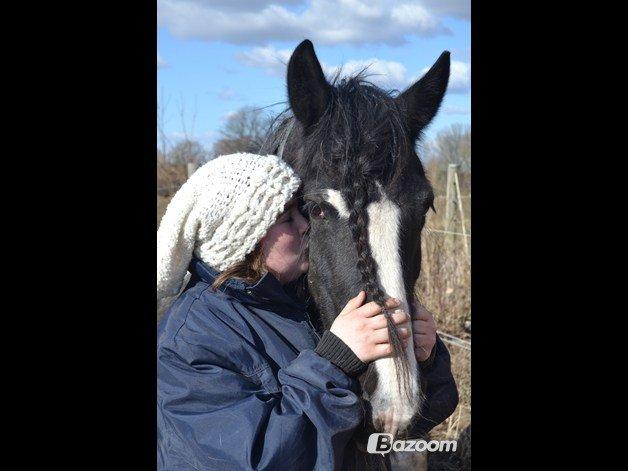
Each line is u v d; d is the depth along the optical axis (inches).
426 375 64.9
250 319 61.0
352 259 57.9
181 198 62.9
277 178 60.4
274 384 58.1
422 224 62.2
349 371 55.1
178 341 58.5
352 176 58.8
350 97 64.3
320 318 63.4
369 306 55.5
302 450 53.7
